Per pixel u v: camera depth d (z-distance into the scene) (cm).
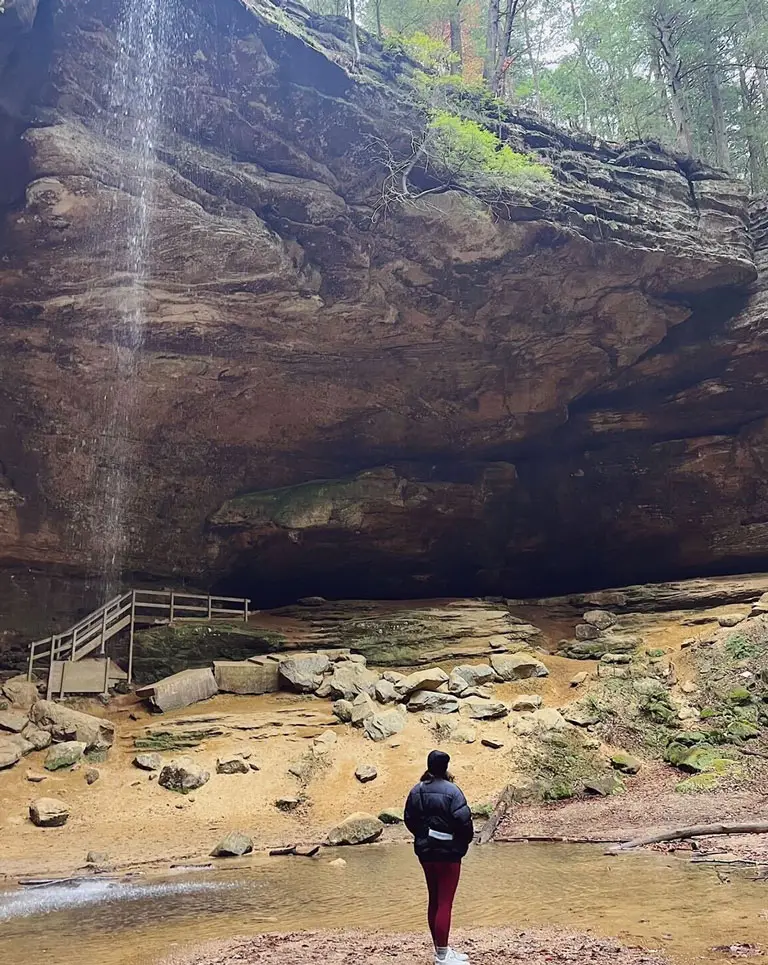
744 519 2259
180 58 1498
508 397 2216
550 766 1455
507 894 746
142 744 1530
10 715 1512
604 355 2127
